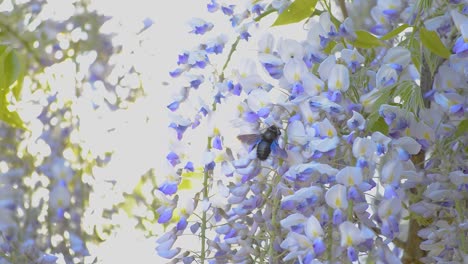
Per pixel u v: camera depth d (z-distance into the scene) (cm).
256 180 116
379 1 120
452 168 115
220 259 116
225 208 117
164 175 119
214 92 118
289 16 118
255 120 116
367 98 112
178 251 117
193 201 117
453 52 115
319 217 111
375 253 109
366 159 110
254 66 119
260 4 122
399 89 114
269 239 114
